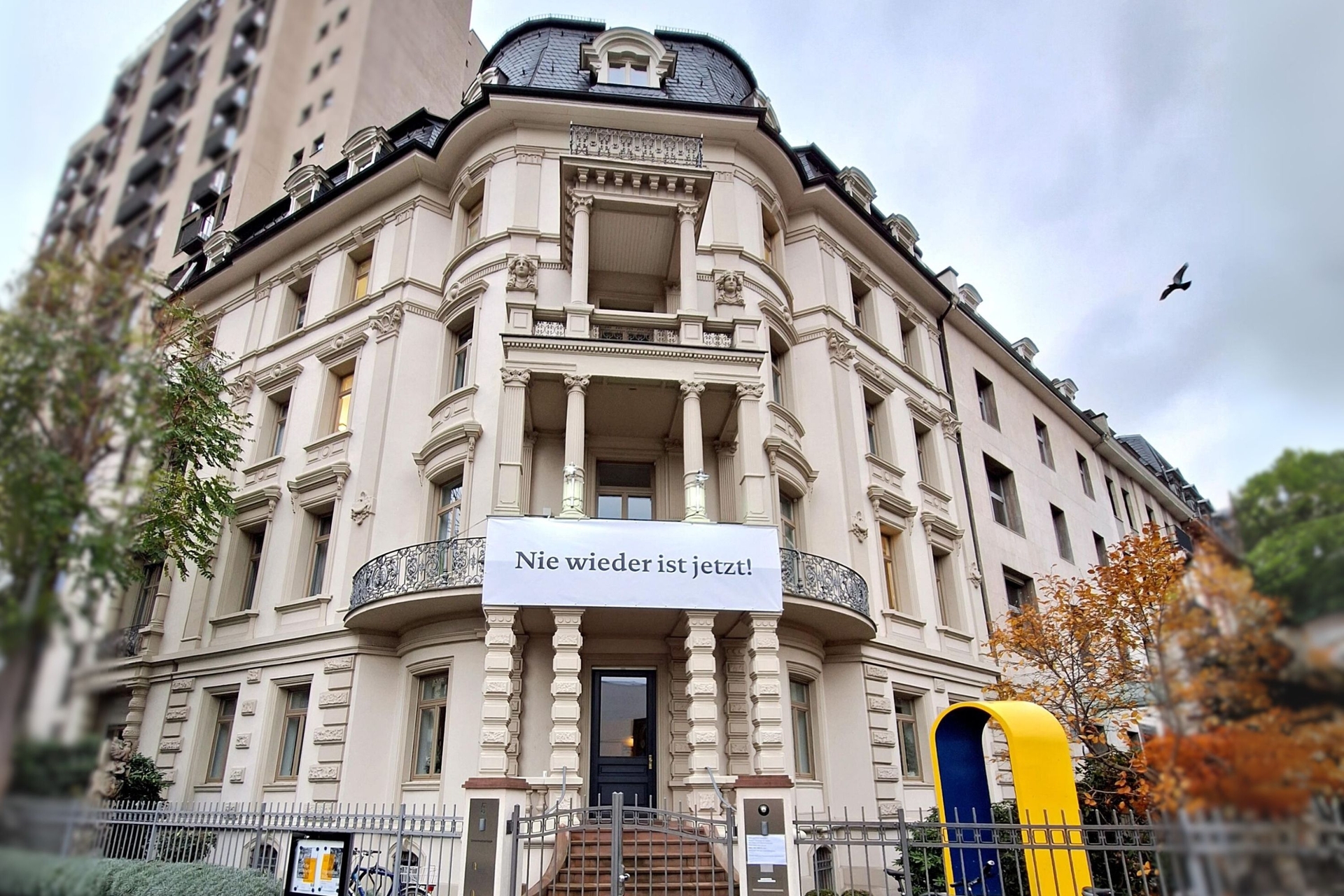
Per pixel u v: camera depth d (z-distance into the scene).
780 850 10.63
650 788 14.16
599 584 12.84
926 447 22.98
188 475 17.39
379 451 17.31
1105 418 35.56
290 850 9.18
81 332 4.35
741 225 19.00
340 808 14.34
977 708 10.41
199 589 19.34
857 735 16.36
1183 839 3.26
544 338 14.82
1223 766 3.15
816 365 19.64
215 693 17.73
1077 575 28.00
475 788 10.63
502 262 17.41
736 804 11.16
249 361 21.81
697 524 13.48
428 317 18.94
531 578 12.75
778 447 16.52
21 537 3.79
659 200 16.66
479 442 15.73
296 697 16.62
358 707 15.08
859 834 15.55
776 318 18.55
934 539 20.92
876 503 19.22
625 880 11.12
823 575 15.67
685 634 14.56
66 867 3.35
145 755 17.64
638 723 14.55
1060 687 16.59
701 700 12.75
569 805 11.90
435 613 14.62
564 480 14.93
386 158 20.30
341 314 20.03
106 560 4.01
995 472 26.44
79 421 4.25
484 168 18.98
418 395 18.06
